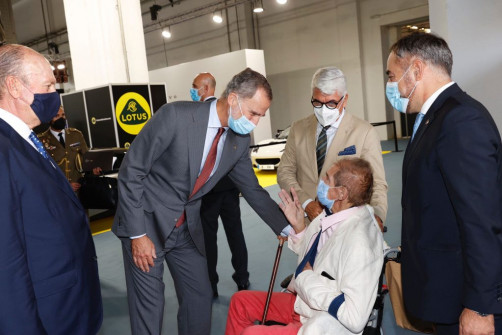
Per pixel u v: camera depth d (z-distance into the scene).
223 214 2.94
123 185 1.69
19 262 1.07
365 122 2.09
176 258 1.94
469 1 4.09
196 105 1.73
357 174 1.49
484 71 4.16
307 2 13.22
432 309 1.28
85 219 1.43
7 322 1.05
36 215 1.21
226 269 3.53
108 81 6.70
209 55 15.56
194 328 1.98
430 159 1.23
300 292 1.48
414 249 1.31
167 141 1.66
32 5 16.89
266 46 14.45
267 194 2.05
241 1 13.88
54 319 1.25
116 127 5.53
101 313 1.50
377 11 12.12
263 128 10.91
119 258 4.07
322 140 2.12
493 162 1.11
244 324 1.81
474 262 1.11
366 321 1.34
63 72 14.70
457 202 1.14
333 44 12.98
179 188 1.76
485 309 1.10
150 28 16.92
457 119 1.15
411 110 1.38
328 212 1.62
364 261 1.37
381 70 12.43
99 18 6.62
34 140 1.34
